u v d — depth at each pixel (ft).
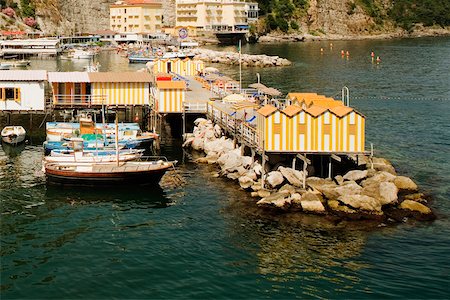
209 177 166.30
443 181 160.76
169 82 222.07
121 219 134.21
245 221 131.54
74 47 625.00
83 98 221.66
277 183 147.64
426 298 97.30
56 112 238.68
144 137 196.44
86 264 110.11
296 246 118.11
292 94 202.18
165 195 151.12
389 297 97.76
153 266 109.19
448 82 379.14
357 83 377.30
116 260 111.86
